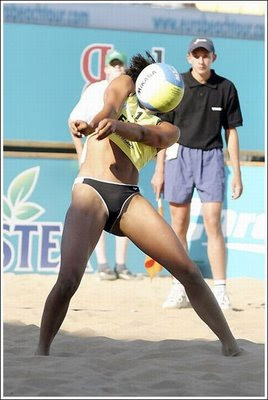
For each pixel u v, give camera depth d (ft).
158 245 46.75
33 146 97.14
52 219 96.94
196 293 48.11
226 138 75.61
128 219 46.83
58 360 46.39
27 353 49.85
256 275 99.14
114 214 46.75
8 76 96.22
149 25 98.37
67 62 97.14
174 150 72.95
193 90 73.36
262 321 67.51
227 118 74.49
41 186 96.68
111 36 97.71
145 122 46.32
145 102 44.55
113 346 52.75
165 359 48.62
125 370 45.85
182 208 73.26
